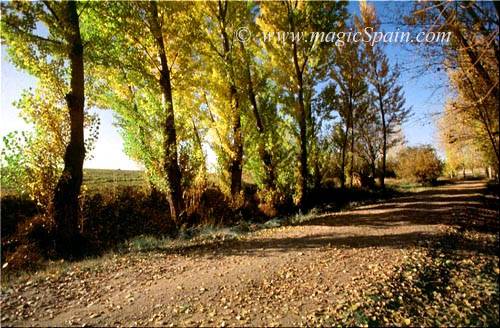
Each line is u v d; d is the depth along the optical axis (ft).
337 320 15.06
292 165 54.60
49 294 18.29
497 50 20.68
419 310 16.55
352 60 75.82
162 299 17.80
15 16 26.35
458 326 15.33
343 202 69.10
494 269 23.03
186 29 39.91
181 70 41.29
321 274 21.40
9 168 28.32
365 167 95.04
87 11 33.22
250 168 51.72
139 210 46.47
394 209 52.75
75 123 29.68
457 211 46.55
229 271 22.53
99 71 41.14
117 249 30.17
